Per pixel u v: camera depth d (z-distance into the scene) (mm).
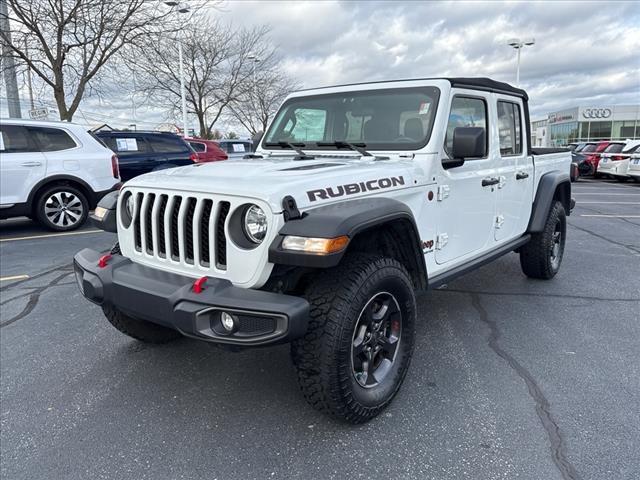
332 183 2643
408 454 2504
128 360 3590
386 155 3434
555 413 2844
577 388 3125
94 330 4152
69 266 6160
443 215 3467
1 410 2951
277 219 2346
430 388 3145
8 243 7531
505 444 2570
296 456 2502
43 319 4406
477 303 4754
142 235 2844
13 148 7922
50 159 8148
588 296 4953
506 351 3678
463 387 3152
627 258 6625
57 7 14141
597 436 2621
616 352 3652
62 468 2438
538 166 5051
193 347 3793
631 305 4676
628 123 52125
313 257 2234
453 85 3555
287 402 3006
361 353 2742
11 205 7867
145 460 2488
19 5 13586
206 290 2354
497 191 4195
